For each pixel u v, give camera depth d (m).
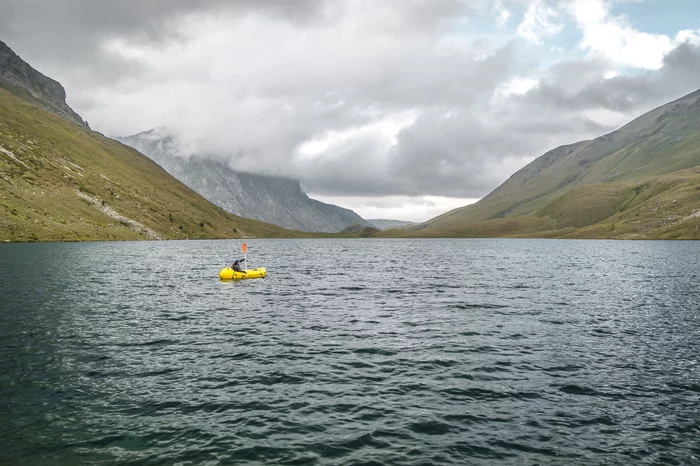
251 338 27.98
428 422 15.98
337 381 20.19
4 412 16.19
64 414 16.14
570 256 123.12
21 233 144.25
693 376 21.06
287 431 15.10
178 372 21.11
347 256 127.19
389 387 19.52
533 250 167.12
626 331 30.44
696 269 79.25
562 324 32.69
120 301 41.38
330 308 39.06
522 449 14.09
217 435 14.69
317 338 28.12
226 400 17.73
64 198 191.50
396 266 88.94
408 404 17.62
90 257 94.19
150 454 13.34
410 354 24.64
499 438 14.82
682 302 42.78
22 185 179.62
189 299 43.34
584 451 13.98
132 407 16.89
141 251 123.88
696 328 31.42
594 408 17.33
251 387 19.25
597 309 38.97
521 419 16.31
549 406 17.53
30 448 13.55
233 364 22.53
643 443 14.53
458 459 13.41
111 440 14.19
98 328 30.11
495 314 36.59
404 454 13.69
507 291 50.69
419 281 61.03
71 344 25.88
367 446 14.15
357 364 22.78
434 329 30.89
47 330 29.27
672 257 112.19
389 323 32.88
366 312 37.25
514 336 28.94
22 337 27.33
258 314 36.03
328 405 17.41
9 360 22.50
